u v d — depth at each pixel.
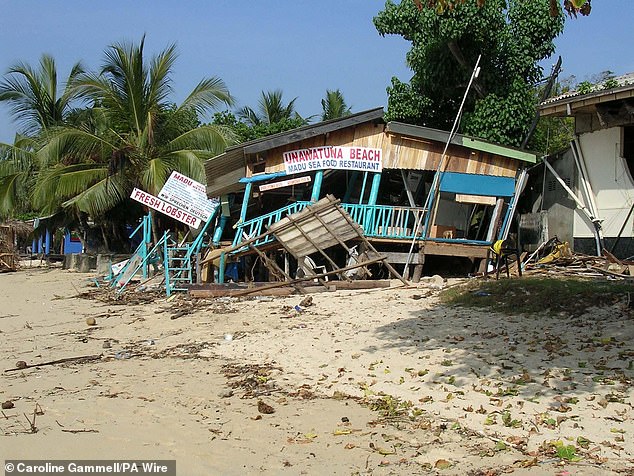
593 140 15.65
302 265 15.79
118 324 13.52
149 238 20.28
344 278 16.05
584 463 5.53
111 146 25.14
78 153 25.41
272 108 38.94
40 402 7.75
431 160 17.31
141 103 25.67
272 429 6.68
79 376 9.08
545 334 9.45
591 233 15.88
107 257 26.88
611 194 15.33
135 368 9.52
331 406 7.40
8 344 11.84
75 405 7.59
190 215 18.61
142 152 24.80
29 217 44.84
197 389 8.25
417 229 16.97
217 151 24.75
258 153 16.88
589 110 15.16
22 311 16.34
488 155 17.45
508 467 5.53
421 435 6.40
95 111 27.62
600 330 9.26
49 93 31.73
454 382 7.90
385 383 8.12
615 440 5.96
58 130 25.62
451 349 9.20
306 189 20.23
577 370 7.89
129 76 25.34
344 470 5.59
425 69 19.98
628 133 15.05
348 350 9.72
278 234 15.87
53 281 24.64
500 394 7.35
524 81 19.52
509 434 6.28
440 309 11.86
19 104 31.39
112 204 24.70
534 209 19.05
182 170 23.62
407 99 21.38
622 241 15.02
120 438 6.44
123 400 7.79
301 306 13.56
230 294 15.53
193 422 6.94
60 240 46.12
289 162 16.94
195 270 17.62
